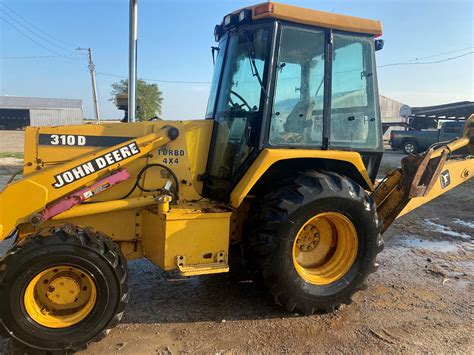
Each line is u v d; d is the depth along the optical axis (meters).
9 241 5.77
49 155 3.66
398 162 16.55
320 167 4.10
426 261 5.28
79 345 3.13
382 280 4.65
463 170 5.18
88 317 3.17
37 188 3.34
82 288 3.23
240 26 4.02
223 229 3.67
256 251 3.65
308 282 3.79
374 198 4.54
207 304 4.00
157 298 4.11
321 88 3.96
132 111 5.73
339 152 3.94
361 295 4.26
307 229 3.97
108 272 3.16
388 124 24.86
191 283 4.47
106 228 3.73
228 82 4.21
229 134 4.16
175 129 3.86
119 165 3.61
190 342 3.34
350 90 4.11
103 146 3.75
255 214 3.74
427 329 3.60
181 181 3.95
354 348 3.30
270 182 4.00
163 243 3.48
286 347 3.29
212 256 3.64
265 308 3.93
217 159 4.18
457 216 7.71
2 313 2.97
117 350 3.21
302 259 3.97
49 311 3.20
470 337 3.48
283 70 3.79
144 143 3.70
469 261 5.32
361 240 3.90
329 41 3.92
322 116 3.98
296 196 3.61
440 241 6.15
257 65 3.81
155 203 3.72
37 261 3.00
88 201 3.67
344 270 3.93
